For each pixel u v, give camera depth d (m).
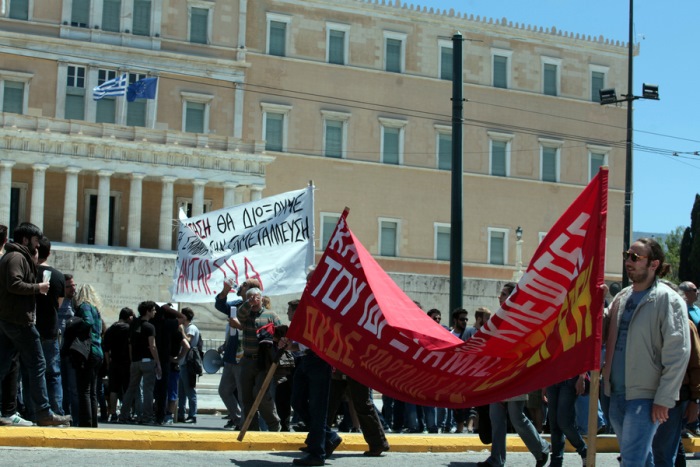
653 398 10.83
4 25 63.69
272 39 71.25
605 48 82.19
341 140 72.81
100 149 61.47
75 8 65.56
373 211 73.19
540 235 78.75
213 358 24.94
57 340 17.12
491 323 13.05
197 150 63.34
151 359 23.41
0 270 15.21
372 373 14.60
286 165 70.75
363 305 14.75
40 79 64.06
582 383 14.48
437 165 75.62
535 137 79.19
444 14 76.44
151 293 57.47
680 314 10.82
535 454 15.63
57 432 15.10
